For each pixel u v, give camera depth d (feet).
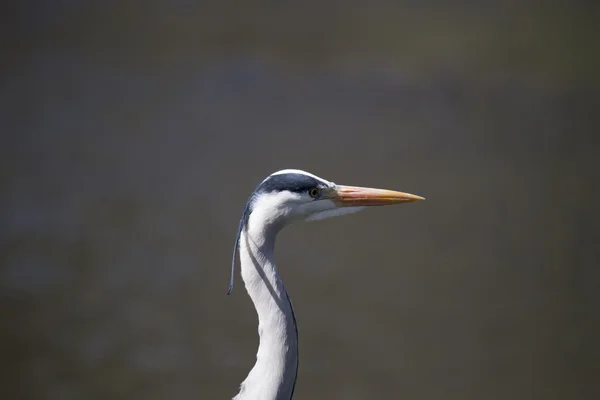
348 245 44.16
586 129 63.93
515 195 51.47
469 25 83.92
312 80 70.69
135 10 83.10
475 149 59.36
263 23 81.35
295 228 46.24
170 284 38.65
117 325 34.78
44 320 34.68
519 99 69.15
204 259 41.32
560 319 36.78
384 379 31.78
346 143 58.90
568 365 33.01
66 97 65.36
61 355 32.32
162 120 62.18
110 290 37.68
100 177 51.57
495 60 76.23
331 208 17.53
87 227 44.21
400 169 54.65
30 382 30.35
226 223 45.83
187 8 83.92
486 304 38.01
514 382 31.76
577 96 70.33
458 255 43.29
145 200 48.47
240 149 57.36
